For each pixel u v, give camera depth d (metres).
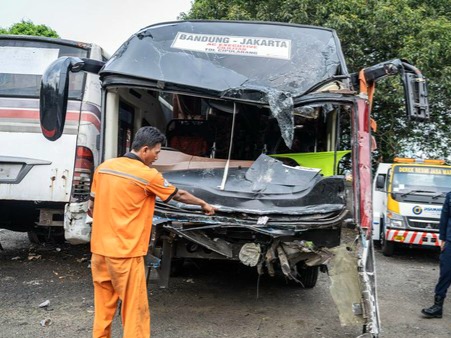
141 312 3.50
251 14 13.20
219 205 4.48
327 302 5.53
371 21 12.30
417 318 5.23
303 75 4.93
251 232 4.36
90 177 5.89
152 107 6.75
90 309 4.93
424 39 11.95
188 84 4.52
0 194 5.76
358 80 4.72
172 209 4.38
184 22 5.46
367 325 3.89
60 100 4.38
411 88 4.47
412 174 9.66
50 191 5.77
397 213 9.16
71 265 6.79
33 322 4.51
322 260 4.34
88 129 5.86
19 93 5.95
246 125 5.70
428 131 14.18
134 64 4.79
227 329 4.51
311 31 5.49
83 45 6.31
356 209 4.15
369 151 4.27
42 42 6.25
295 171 4.74
